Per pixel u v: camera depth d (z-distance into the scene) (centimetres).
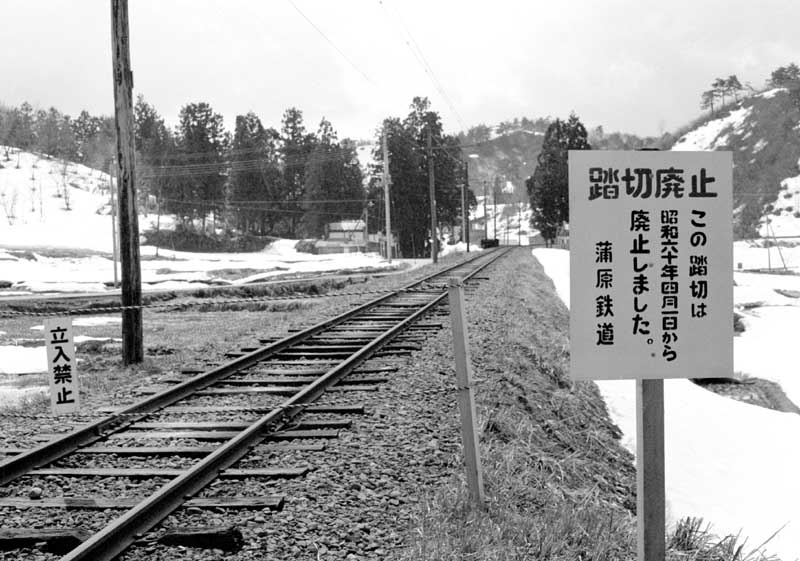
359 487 588
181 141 11325
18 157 16350
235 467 633
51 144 18200
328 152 10800
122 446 709
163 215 11906
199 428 772
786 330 2780
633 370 386
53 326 690
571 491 711
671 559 609
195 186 11000
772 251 8050
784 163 10544
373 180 10800
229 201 11012
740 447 1180
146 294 3008
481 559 473
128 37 1322
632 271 385
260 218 11169
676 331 387
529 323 1908
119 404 914
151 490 583
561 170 9519
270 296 3158
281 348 1260
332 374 980
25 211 12812
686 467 1079
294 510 532
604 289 384
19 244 8662
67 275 4853
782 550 779
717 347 389
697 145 13350
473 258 5550
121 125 1313
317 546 476
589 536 556
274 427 759
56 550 474
